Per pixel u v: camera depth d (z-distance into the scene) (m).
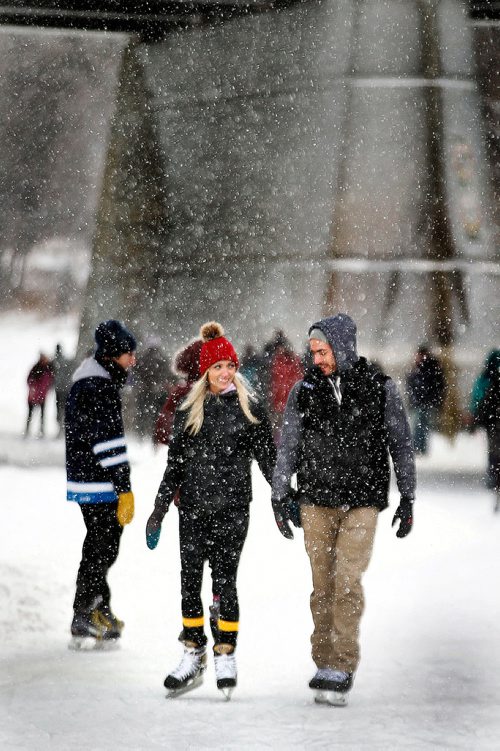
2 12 76.69
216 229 79.31
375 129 72.19
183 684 18.27
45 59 155.75
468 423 66.06
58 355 77.12
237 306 76.38
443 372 67.25
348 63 73.12
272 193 76.06
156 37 84.19
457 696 17.92
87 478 21.83
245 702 17.91
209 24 81.38
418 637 21.55
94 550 21.72
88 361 22.11
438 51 72.62
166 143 83.94
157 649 21.59
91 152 163.75
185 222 81.75
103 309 85.00
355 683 18.91
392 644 21.19
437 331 68.81
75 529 35.41
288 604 24.98
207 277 78.94
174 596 26.12
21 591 25.48
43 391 75.62
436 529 35.41
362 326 70.25
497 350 44.22
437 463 59.53
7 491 46.12
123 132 86.50
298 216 74.19
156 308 81.81
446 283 69.50
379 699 17.91
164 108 84.19
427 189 71.00
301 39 75.81
